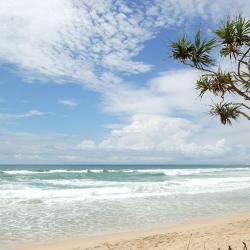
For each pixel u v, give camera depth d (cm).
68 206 1653
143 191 2362
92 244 966
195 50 511
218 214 1494
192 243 873
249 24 484
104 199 1916
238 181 3553
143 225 1260
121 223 1288
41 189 2522
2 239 1038
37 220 1317
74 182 3431
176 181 3600
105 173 5591
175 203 1800
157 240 955
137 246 904
